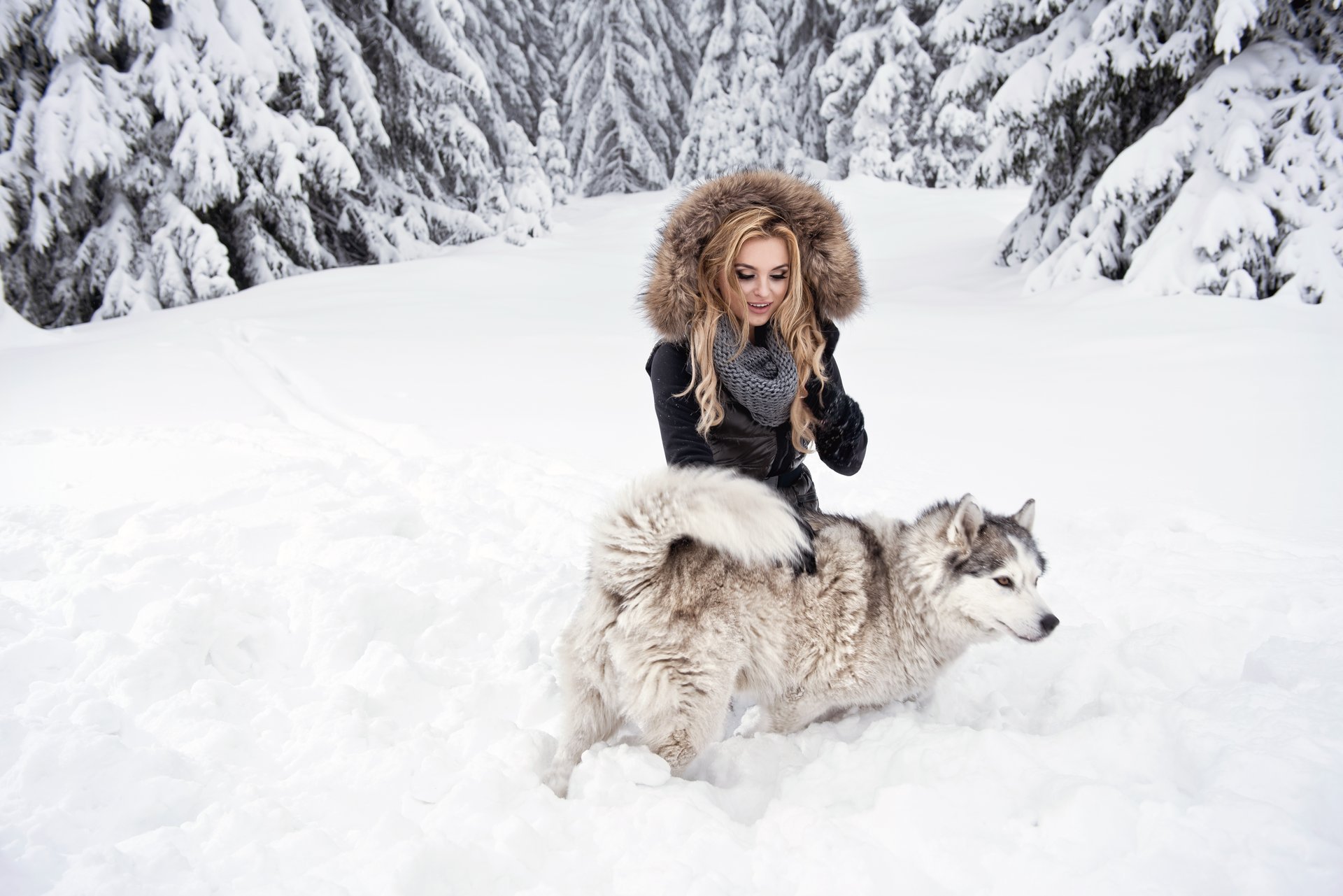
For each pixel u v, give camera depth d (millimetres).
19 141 11516
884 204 20188
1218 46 9078
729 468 2574
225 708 2559
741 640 2355
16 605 3141
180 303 12703
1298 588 3225
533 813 2021
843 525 2682
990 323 9859
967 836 1791
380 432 6281
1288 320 8000
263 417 6664
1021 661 3068
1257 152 8906
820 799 2154
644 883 1744
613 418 6688
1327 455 4992
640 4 28312
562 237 20062
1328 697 2127
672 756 2271
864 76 22891
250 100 12852
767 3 26141
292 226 14516
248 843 1857
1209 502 4457
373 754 2273
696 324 2479
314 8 14570
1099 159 11703
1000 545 2572
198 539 3863
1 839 1809
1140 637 2977
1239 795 1739
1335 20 9320
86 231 12883
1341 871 1508
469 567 3754
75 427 6219
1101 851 1688
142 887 1673
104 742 2152
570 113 30375
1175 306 8930
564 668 2365
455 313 11688
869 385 7625
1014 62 12750
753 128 24656
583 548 4062
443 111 17359
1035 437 5820
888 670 2566
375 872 1740
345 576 3463
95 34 11867
